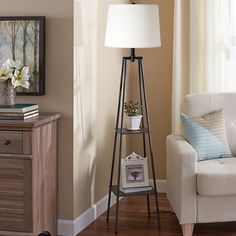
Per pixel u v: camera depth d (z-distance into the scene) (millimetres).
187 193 4465
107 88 5207
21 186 4250
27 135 4203
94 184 5023
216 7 5398
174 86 5516
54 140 4551
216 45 5430
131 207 5305
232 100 5035
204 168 4488
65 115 4582
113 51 5312
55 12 4531
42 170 4371
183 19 5473
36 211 4305
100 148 5113
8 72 4344
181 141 4773
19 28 4551
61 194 4648
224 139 4852
